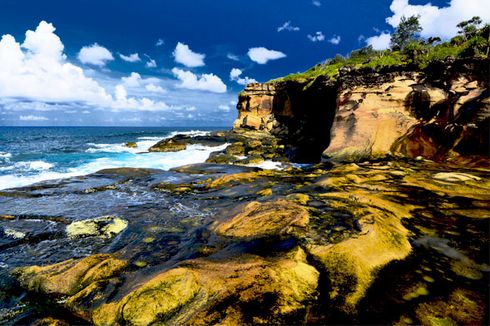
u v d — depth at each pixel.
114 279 5.95
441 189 11.44
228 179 15.02
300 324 4.43
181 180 15.46
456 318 4.46
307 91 36.78
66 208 11.14
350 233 7.09
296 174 16.58
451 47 29.00
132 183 15.15
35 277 6.12
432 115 20.41
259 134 41.84
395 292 5.16
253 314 4.55
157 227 9.16
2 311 5.36
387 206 9.26
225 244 7.46
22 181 16.77
